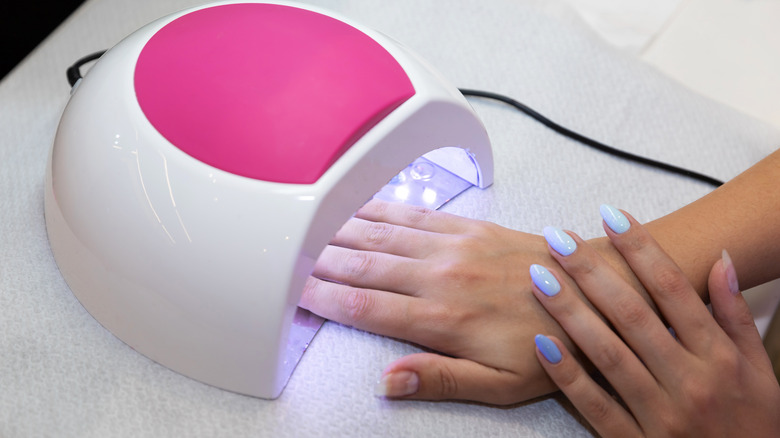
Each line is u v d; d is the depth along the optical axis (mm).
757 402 503
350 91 495
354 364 529
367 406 508
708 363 498
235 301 458
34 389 508
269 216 453
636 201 644
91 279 514
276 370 488
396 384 491
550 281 496
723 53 771
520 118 702
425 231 562
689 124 703
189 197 462
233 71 502
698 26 792
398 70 523
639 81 731
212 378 506
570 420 518
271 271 451
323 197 457
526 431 508
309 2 790
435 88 525
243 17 549
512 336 510
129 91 504
